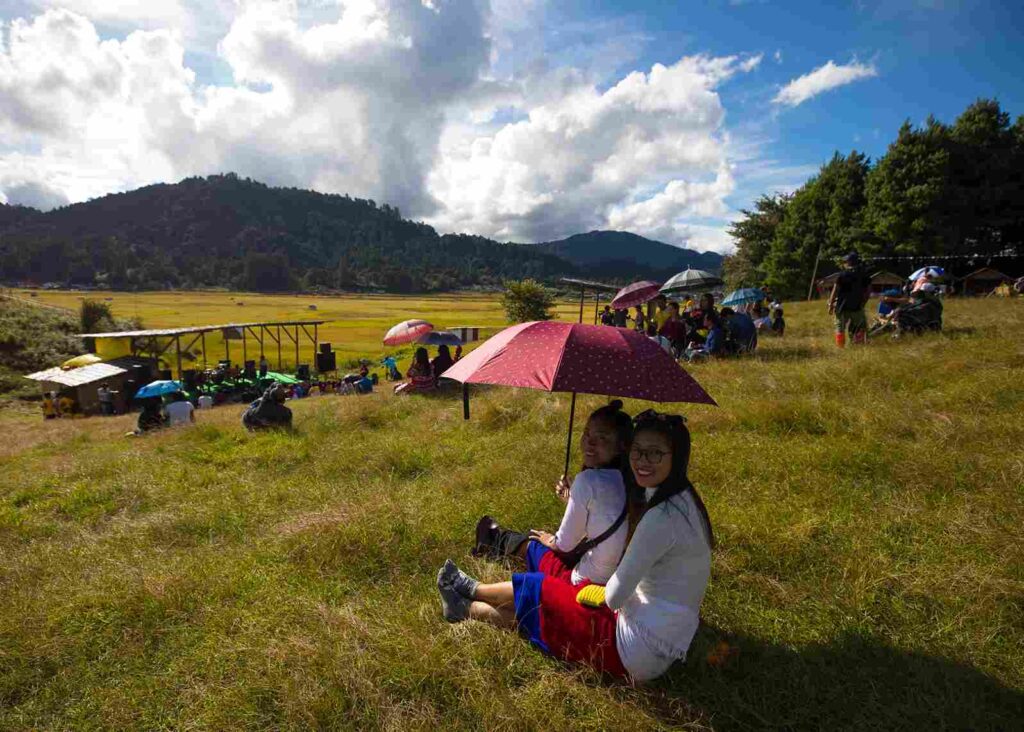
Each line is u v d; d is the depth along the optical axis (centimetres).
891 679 251
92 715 254
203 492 574
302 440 773
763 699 246
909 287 2106
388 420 901
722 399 760
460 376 285
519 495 480
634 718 231
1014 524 366
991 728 221
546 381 258
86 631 312
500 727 230
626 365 271
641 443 223
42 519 531
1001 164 3300
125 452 802
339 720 240
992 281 2956
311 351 5394
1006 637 274
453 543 405
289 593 347
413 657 271
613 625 246
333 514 450
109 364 2853
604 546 268
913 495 425
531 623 271
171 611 330
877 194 3562
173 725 246
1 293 5231
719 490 469
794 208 4469
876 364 820
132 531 475
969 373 741
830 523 394
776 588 325
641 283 1552
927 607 300
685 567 232
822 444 545
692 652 273
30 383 3366
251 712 244
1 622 320
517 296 5284
